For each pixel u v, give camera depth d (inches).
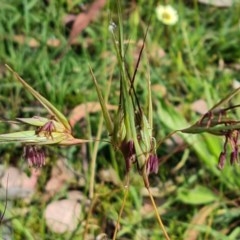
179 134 20.8
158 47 25.2
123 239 19.1
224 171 20.5
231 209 19.9
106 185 20.3
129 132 11.7
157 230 19.1
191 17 26.9
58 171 20.6
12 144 20.9
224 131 11.5
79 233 18.6
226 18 27.0
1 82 23.0
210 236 19.1
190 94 23.7
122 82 11.4
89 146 21.1
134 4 26.8
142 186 20.2
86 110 21.2
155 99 23.0
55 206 19.4
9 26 25.0
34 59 23.6
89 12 25.2
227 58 25.8
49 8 25.7
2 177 20.1
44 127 11.4
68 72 23.5
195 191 20.1
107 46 24.8
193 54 25.5
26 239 18.3
